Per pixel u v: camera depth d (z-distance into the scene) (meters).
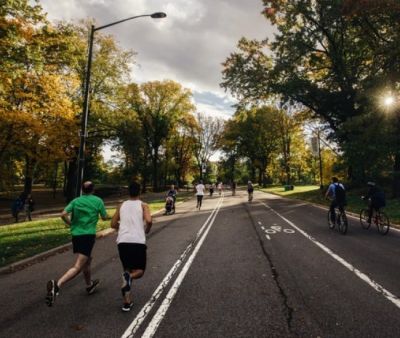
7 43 14.12
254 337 4.08
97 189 49.78
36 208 30.39
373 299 5.30
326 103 28.78
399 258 8.09
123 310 4.96
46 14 16.33
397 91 21.84
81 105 30.08
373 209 12.26
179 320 4.62
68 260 8.52
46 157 25.84
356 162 23.22
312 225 14.13
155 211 21.41
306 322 4.48
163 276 6.78
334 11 24.91
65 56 19.34
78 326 4.50
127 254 5.14
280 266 7.42
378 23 23.53
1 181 27.34
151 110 53.69
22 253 9.18
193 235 11.96
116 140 36.34
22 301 5.54
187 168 80.38
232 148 74.69
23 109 21.52
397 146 21.25
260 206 24.47
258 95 31.06
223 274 6.84
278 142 65.69
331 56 28.08
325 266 7.38
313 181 82.88
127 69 34.00
